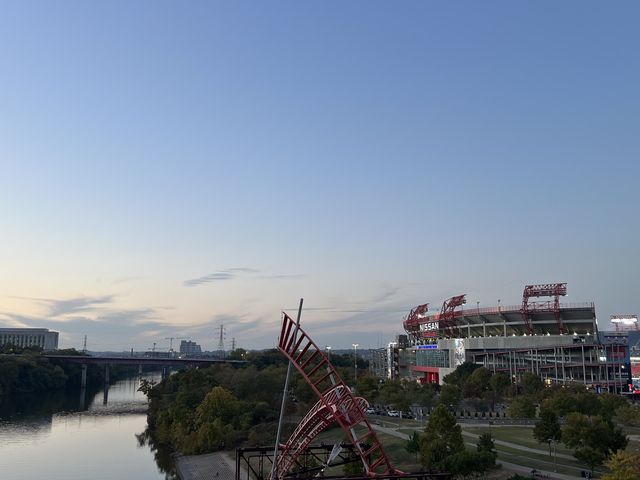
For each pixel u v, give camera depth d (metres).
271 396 192.00
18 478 125.19
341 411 82.19
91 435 182.12
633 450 107.38
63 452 153.62
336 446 91.69
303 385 195.25
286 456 91.69
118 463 141.25
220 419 157.00
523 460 106.62
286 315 90.00
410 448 106.75
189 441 149.38
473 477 95.25
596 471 97.06
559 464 103.12
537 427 108.19
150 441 171.38
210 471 127.31
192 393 190.38
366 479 73.25
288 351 89.25
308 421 90.06
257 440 146.38
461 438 103.25
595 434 96.19
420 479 86.31
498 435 135.50
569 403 142.62
